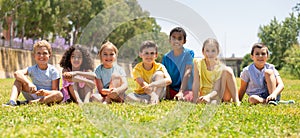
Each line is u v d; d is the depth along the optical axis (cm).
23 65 3022
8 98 743
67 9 3709
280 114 515
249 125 434
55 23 3475
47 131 378
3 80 1947
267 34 4909
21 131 377
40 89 643
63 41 3353
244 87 703
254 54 689
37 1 3014
